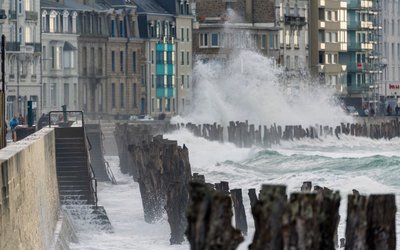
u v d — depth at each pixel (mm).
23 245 102938
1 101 143125
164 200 179875
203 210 62250
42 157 136250
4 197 89438
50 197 147625
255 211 63594
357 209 67625
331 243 66062
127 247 154250
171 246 155500
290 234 63125
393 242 67438
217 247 61969
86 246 153625
